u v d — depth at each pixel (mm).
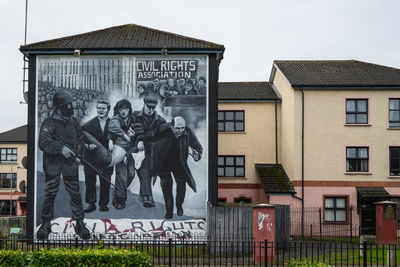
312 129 27641
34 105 21969
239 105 31469
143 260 12961
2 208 49500
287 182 28047
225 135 31234
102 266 12805
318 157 27516
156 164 21594
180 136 21766
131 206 21359
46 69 22109
